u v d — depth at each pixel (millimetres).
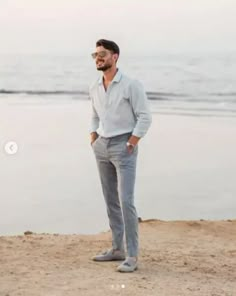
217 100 10695
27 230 10680
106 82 6480
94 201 10578
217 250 7961
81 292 5922
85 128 10656
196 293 6012
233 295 6000
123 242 7004
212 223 9664
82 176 10641
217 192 10656
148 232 8852
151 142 10773
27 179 10766
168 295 5910
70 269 6660
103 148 6551
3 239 8039
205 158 10688
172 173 10703
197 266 7035
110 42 6375
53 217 10672
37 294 5867
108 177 6770
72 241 8008
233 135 10648
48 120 10789
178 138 10750
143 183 10766
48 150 10750
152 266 6918
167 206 10695
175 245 8141
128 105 6426
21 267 6723
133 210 6539
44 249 7535
